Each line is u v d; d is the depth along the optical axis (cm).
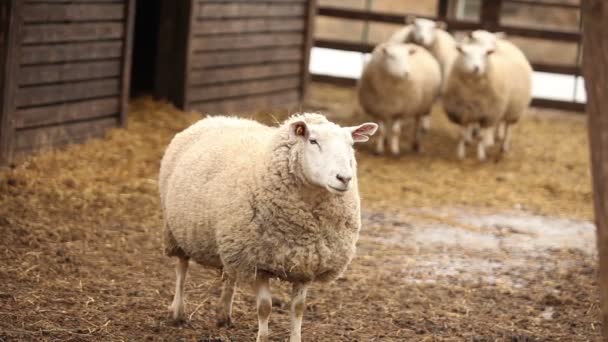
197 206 688
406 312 854
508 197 1393
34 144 1302
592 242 1180
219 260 703
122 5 1468
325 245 654
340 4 3694
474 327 823
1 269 869
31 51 1270
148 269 923
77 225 1045
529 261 1070
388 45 1600
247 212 648
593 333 816
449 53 1934
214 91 1747
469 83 1573
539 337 801
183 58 1656
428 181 1453
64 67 1347
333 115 1945
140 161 1358
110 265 923
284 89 1980
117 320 770
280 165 641
